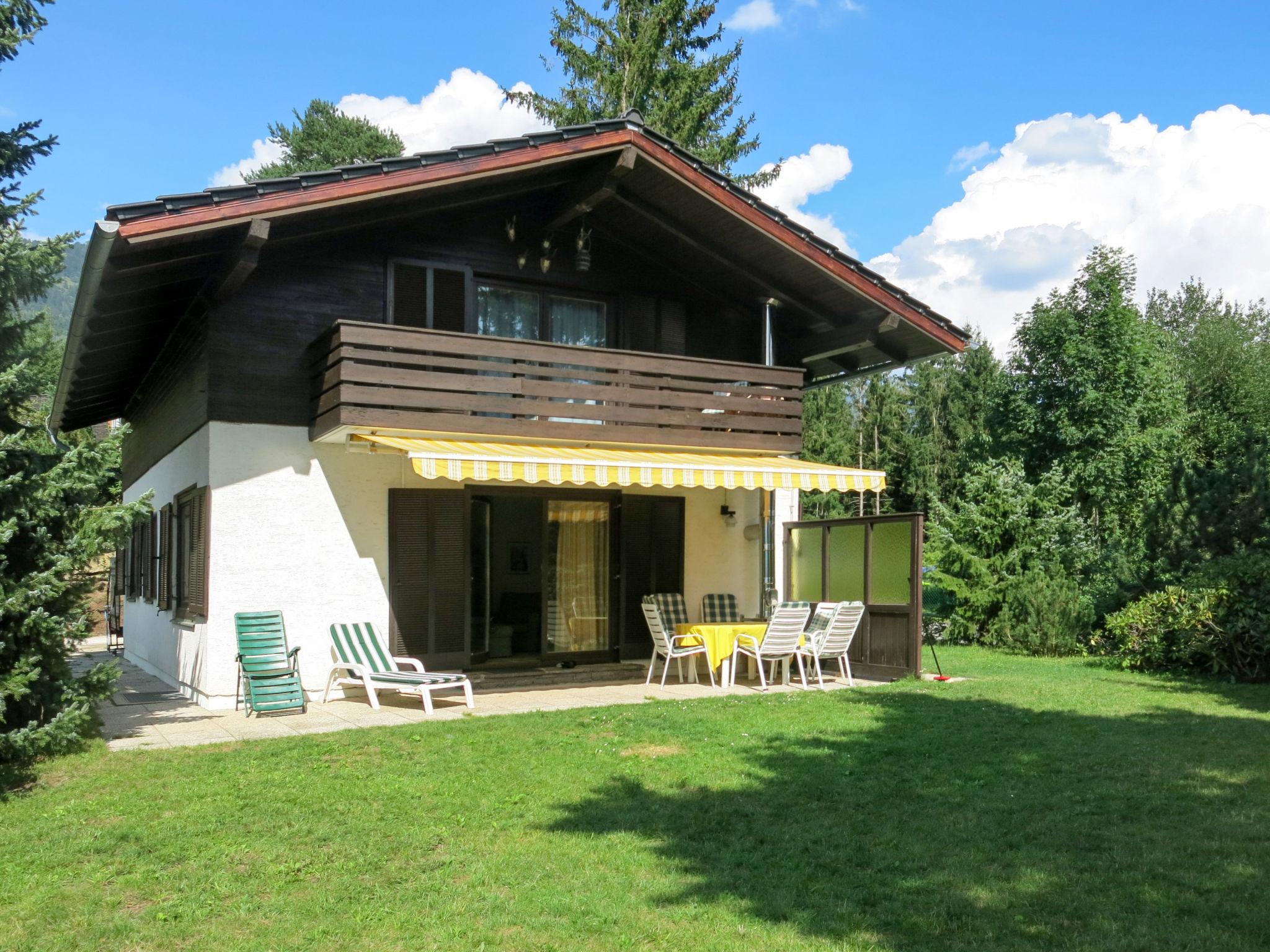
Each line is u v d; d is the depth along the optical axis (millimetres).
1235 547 17312
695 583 17781
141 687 16219
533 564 16703
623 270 17344
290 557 13922
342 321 13055
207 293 13602
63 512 9625
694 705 12953
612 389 15266
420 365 13859
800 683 15891
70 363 15719
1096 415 33094
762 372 16734
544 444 14906
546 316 16609
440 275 15523
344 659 13422
